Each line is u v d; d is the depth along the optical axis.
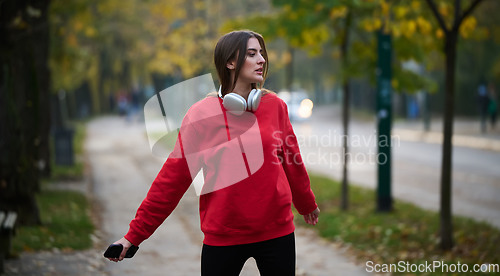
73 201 11.85
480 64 40.25
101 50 40.91
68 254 7.46
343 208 11.60
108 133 34.03
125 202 12.25
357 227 9.54
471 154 20.62
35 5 11.27
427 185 14.53
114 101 63.06
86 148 25.14
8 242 7.00
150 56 39.47
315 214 3.43
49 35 15.10
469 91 45.19
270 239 3.06
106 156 21.98
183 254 7.69
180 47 24.39
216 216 3.04
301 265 7.15
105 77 56.16
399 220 9.97
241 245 3.04
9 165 8.70
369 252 7.77
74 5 16.83
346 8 10.17
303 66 57.88
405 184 14.74
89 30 22.91
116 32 39.09
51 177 15.64
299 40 11.70
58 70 23.20
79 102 56.16
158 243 8.39
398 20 9.69
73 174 16.34
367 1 9.95
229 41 3.11
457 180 14.91
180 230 9.37
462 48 11.16
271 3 10.55
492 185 13.94
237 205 3.02
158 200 3.07
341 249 8.15
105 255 3.05
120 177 16.30
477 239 8.02
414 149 23.36
